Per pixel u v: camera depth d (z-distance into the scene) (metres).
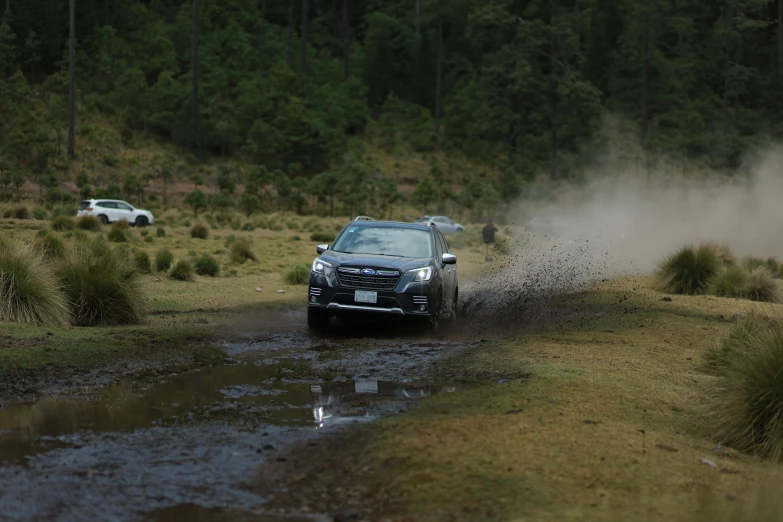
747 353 7.84
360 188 83.38
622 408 7.59
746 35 143.50
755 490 5.57
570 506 5.00
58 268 13.61
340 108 107.06
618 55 128.38
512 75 109.62
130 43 108.19
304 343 12.44
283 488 5.45
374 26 128.00
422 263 13.58
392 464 5.73
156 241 36.34
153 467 5.90
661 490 5.39
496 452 5.91
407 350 11.74
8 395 8.15
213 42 111.75
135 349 10.81
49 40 99.25
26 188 71.56
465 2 135.50
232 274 23.72
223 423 7.23
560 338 12.43
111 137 86.38
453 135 115.69
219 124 93.38
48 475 5.70
